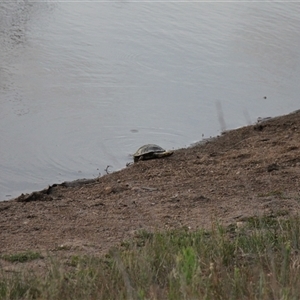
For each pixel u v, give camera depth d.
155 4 69.00
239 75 52.03
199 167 34.84
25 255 22.53
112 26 61.78
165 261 19.77
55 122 42.81
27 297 18.09
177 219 26.39
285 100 47.88
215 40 59.28
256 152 36.72
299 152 35.97
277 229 23.77
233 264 20.64
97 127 42.22
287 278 18.06
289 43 58.69
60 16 63.69
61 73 50.72
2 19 61.69
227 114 45.19
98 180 33.69
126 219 26.77
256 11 67.94
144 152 37.28
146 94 47.88
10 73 50.22
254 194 29.39
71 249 23.41
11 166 37.06
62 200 29.86
